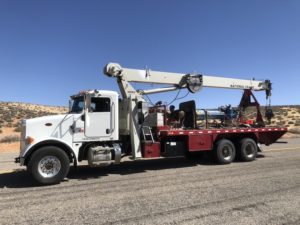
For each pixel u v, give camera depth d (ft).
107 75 44.47
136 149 42.70
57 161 35.53
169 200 27.30
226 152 48.44
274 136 55.16
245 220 21.98
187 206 25.43
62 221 22.62
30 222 22.57
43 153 34.91
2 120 160.66
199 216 22.93
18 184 35.47
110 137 39.99
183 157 57.11
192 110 49.85
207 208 24.80
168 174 39.75
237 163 48.52
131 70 45.60
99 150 38.88
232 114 55.21
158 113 45.44
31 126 35.99
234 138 51.42
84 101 38.91
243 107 59.47
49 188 33.24
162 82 48.85
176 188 31.65
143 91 45.83
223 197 27.89
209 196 28.30
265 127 54.70
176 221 22.00
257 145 52.60
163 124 45.83
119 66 44.55
